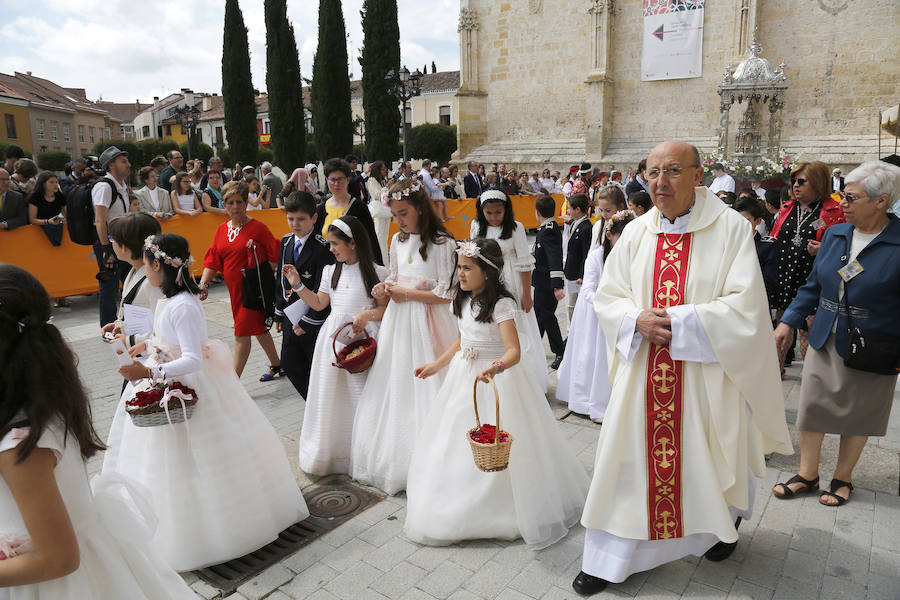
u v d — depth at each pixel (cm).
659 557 277
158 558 182
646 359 271
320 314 412
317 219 454
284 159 2714
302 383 431
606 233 457
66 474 150
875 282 315
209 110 5997
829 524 327
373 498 364
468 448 313
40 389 139
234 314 524
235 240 508
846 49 1877
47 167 4084
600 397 458
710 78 2080
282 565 300
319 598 276
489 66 2534
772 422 270
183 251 286
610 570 271
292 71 2678
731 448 261
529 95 2455
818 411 343
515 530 314
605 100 2214
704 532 267
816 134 1950
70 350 155
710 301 263
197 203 969
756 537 317
